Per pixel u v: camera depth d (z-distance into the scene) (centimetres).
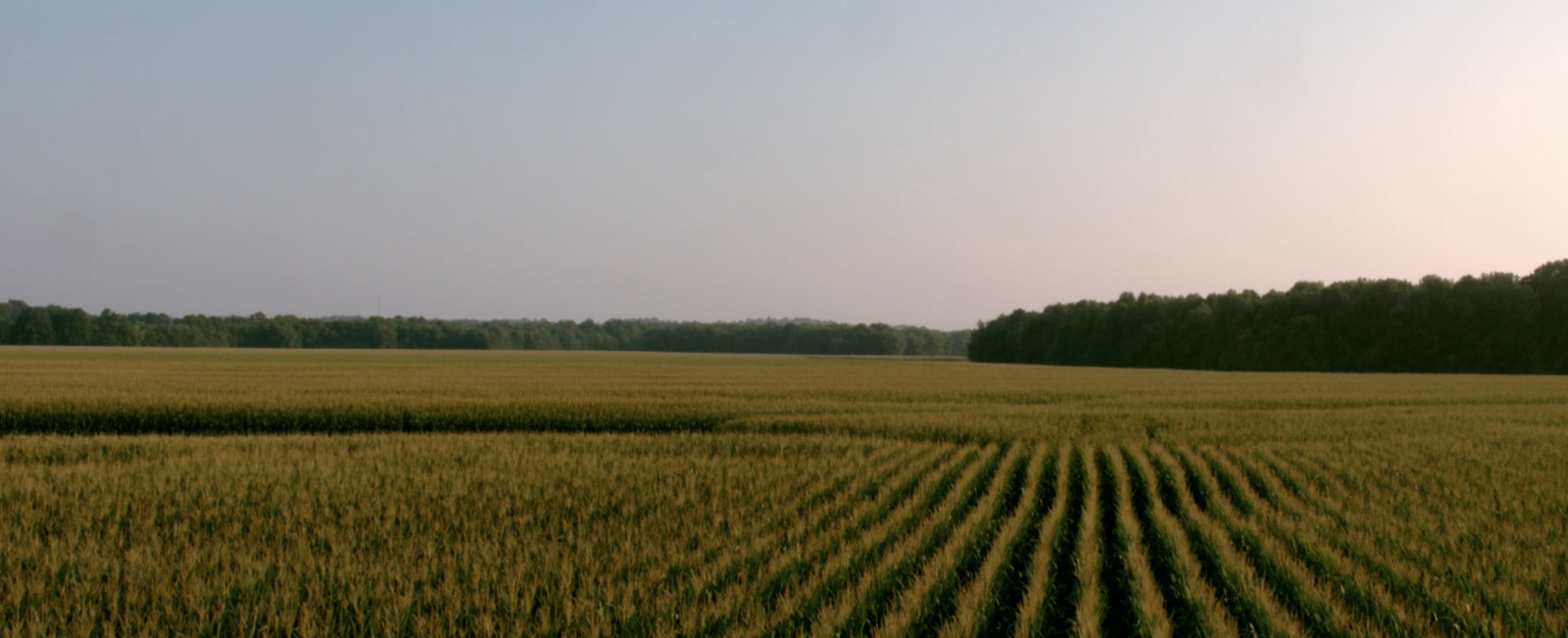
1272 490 1329
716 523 1024
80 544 902
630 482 1334
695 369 6450
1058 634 725
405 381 4075
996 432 2180
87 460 1600
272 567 821
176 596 727
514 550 893
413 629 661
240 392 3130
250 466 1438
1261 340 8844
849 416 2650
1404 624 705
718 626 679
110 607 705
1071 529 1087
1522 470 1556
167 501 1130
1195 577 809
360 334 16425
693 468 1495
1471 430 2323
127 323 14862
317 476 1336
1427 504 1220
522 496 1191
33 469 1373
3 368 5088
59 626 657
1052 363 11925
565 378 4691
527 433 2138
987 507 1149
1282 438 2136
